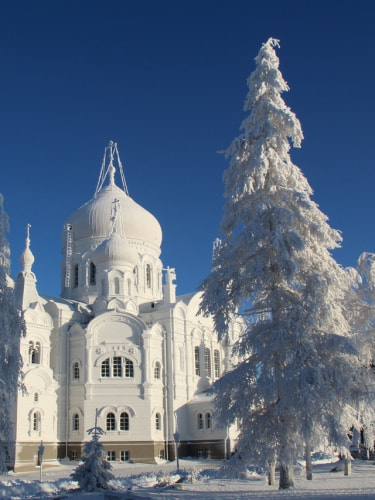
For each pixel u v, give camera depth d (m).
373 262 44.97
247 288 31.56
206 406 70.38
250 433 29.67
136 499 28.22
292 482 30.64
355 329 39.88
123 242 76.00
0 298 31.66
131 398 66.38
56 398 66.56
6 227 33.41
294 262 29.77
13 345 31.30
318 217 32.12
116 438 64.56
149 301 81.25
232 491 31.95
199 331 78.06
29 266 70.12
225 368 79.56
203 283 32.66
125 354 67.75
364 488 29.95
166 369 70.88
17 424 60.16
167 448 67.88
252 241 31.16
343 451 32.00
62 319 70.00
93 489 34.38
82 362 67.69
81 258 82.12
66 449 65.62
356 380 30.89
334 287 31.42
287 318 29.66
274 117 32.62
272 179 32.44
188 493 31.44
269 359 30.12
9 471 57.97
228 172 33.31
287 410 28.92
